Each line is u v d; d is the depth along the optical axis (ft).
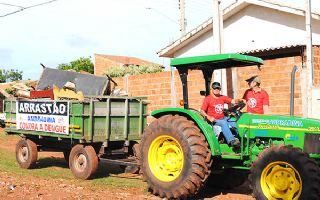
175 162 24.04
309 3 38.91
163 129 24.14
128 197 23.59
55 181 28.22
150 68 88.58
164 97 51.60
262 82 42.11
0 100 85.71
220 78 39.29
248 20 58.95
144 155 24.93
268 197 21.07
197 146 22.76
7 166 34.65
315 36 50.72
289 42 54.85
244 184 28.63
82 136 29.19
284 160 20.48
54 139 32.48
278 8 53.67
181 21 68.33
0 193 23.89
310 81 38.47
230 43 60.80
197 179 22.68
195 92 48.26
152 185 24.22
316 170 19.77
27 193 23.98
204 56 23.95
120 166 33.71
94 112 29.63
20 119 34.19
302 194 19.85
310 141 21.61
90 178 29.45
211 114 24.25
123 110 31.40
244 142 23.57
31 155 33.42
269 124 22.89
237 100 24.32
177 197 23.24
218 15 40.32
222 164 24.41
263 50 44.98
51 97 32.58
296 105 39.70
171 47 66.59
